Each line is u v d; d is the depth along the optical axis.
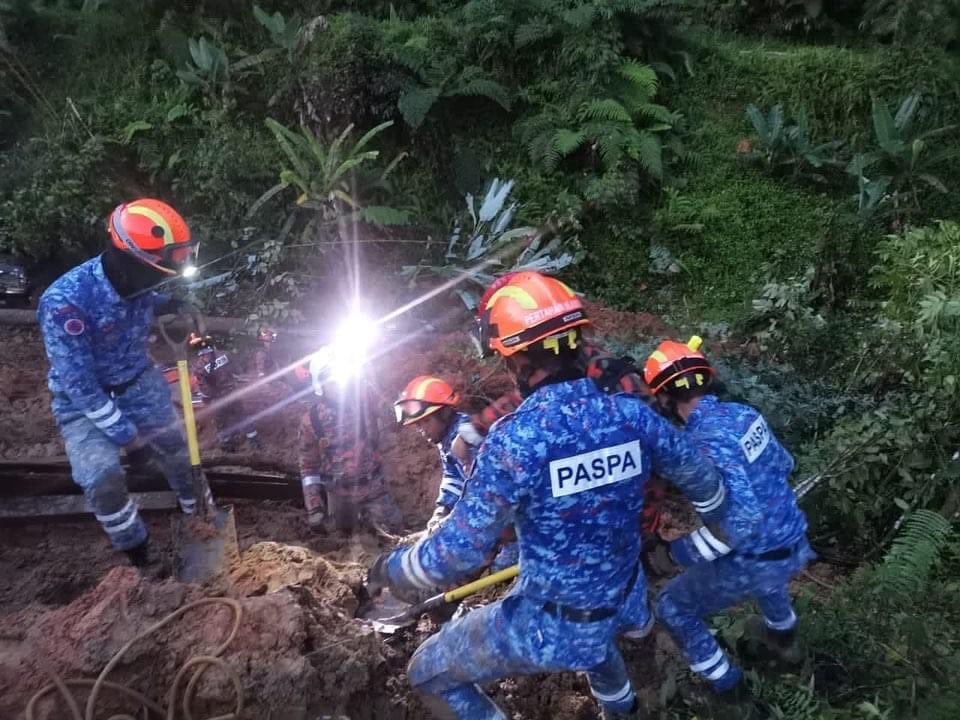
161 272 3.85
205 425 6.04
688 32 10.34
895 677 3.90
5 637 3.26
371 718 3.38
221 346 7.34
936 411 5.41
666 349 3.48
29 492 4.86
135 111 9.10
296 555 3.79
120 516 3.96
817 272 8.27
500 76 9.46
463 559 2.59
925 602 4.52
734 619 4.12
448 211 9.02
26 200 8.43
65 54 9.60
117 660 2.99
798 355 6.64
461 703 3.12
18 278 7.94
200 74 9.05
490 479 2.55
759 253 9.00
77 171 8.54
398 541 4.62
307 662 3.09
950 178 9.27
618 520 2.66
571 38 9.27
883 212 8.81
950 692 3.72
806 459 5.37
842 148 9.64
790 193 9.35
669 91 10.03
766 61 10.21
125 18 9.70
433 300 8.14
